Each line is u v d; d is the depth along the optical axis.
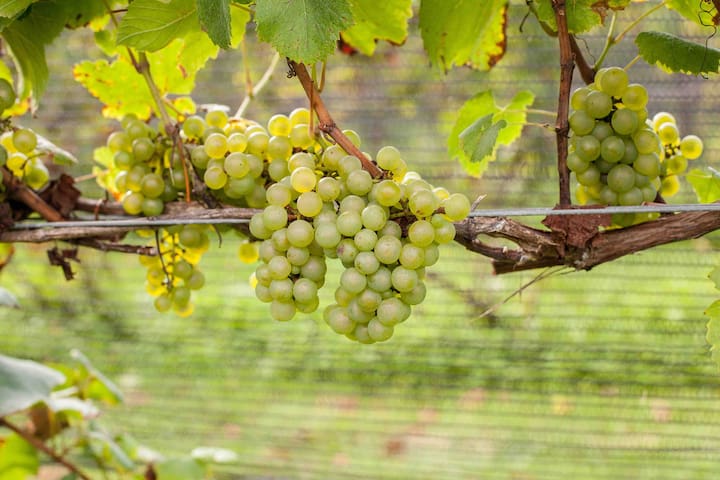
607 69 1.61
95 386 1.95
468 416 3.57
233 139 1.62
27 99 1.79
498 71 3.52
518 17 3.22
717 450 3.09
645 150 1.62
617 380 3.22
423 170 3.53
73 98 3.68
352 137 1.61
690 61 1.63
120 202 1.74
